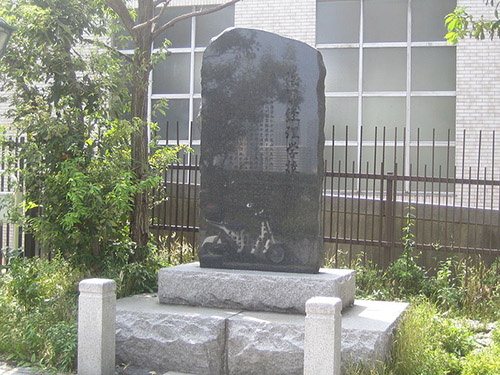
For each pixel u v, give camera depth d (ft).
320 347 15.33
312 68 22.44
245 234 22.89
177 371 19.94
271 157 22.74
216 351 19.60
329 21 46.34
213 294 21.80
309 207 22.25
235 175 23.11
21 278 25.04
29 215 28.99
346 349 18.57
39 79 27.99
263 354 19.07
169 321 20.27
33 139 28.22
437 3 45.32
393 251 32.78
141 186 26.50
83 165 26.50
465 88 43.50
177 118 48.32
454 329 22.24
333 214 35.12
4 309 24.08
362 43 45.98
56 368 19.75
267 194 22.71
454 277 31.99
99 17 30.01
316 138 22.29
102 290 18.19
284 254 22.41
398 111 45.57
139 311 20.88
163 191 31.60
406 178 30.89
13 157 27.91
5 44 22.99
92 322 18.17
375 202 34.32
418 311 22.91
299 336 18.88
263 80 22.90
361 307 22.68
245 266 22.82
